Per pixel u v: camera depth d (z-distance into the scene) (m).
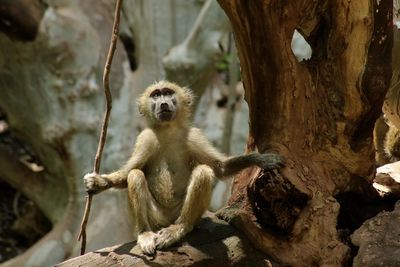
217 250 10.16
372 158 10.87
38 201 22.94
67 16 21.28
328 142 10.58
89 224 21.03
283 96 10.28
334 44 10.41
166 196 11.04
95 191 10.42
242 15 9.97
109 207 21.23
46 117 21.33
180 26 22.72
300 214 10.07
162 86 11.46
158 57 22.56
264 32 9.97
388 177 11.73
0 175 23.16
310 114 10.45
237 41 10.32
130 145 21.78
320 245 10.19
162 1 22.66
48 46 20.83
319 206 10.20
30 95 21.34
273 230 10.19
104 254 10.05
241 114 23.31
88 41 21.50
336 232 10.26
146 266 9.87
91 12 22.09
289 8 9.86
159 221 11.02
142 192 10.48
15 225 24.00
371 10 10.09
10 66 21.38
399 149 13.22
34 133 21.97
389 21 10.27
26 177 22.84
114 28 9.88
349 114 10.47
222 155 10.88
